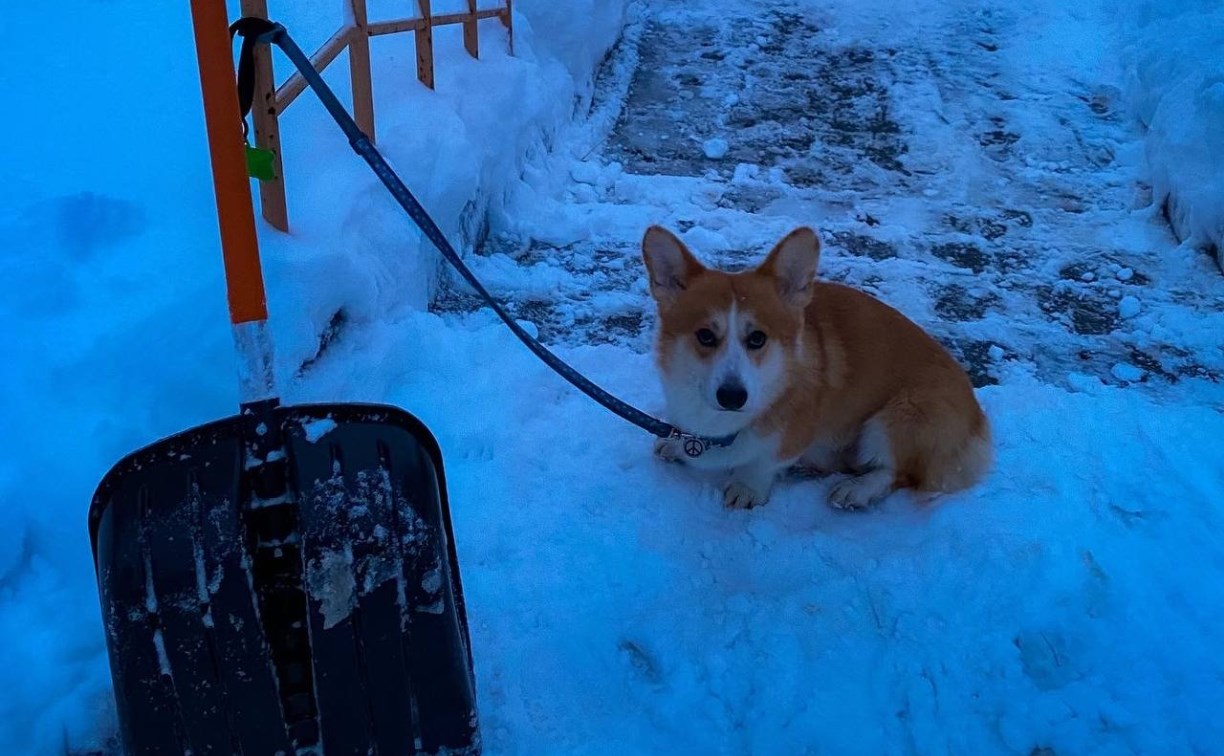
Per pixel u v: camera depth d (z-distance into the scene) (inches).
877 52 100.2
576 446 45.1
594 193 71.6
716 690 33.8
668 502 42.6
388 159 52.7
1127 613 37.5
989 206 73.1
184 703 24.0
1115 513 42.6
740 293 38.7
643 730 32.4
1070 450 46.3
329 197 48.5
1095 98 91.3
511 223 64.8
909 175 77.4
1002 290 62.2
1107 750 32.3
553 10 81.4
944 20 107.7
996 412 48.9
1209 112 68.1
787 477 45.9
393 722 25.3
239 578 24.2
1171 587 38.7
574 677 34.0
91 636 31.6
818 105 88.5
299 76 46.4
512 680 33.5
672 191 71.8
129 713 23.8
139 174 46.9
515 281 59.2
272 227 45.2
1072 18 106.0
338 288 45.7
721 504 43.1
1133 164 79.2
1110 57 97.9
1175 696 34.2
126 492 24.4
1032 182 76.7
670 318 40.5
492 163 63.0
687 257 40.0
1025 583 38.6
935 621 36.8
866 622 36.7
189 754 24.3
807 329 42.0
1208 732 32.9
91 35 56.7
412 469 25.9
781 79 93.4
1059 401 49.8
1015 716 33.2
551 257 63.0
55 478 34.6
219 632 24.1
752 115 86.0
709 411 40.1
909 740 32.5
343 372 44.8
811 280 39.3
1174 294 62.4
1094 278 64.0
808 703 33.3
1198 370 55.0
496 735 31.6
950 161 79.3
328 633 24.5
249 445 25.3
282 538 25.2
